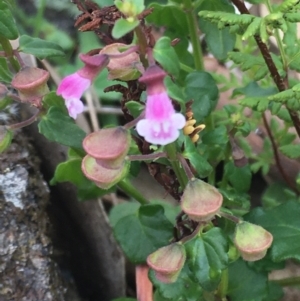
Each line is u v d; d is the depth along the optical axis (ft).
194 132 0.35
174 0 0.47
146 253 0.42
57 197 0.48
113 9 0.36
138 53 0.30
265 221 0.41
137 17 0.28
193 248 0.34
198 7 0.49
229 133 0.43
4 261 0.39
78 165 0.43
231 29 0.41
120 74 0.31
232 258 0.39
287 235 0.40
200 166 0.33
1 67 0.39
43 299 0.40
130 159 0.31
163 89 0.27
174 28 0.50
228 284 0.41
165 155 0.32
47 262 0.42
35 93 0.34
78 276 0.50
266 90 0.45
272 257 0.40
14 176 0.42
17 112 0.45
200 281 0.34
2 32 0.35
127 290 0.52
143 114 0.29
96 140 0.29
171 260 0.32
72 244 0.50
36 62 0.49
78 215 0.49
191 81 0.43
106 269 0.50
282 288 0.45
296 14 0.36
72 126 0.38
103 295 0.51
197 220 0.31
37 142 0.47
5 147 0.35
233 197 0.41
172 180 0.39
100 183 0.31
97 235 0.49
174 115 0.27
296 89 0.35
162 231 0.42
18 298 0.39
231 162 0.45
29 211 0.42
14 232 0.41
